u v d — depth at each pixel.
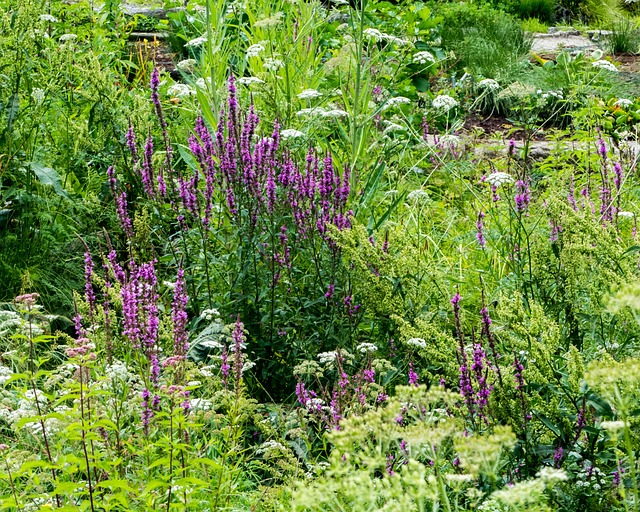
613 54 14.22
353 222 4.76
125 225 5.18
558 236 4.18
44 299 5.22
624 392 2.77
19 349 3.80
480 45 12.12
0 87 5.89
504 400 3.24
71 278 5.51
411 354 3.91
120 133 6.20
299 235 4.97
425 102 9.44
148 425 3.31
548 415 3.21
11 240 5.39
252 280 4.92
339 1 8.38
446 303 4.36
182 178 5.41
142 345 3.85
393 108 8.25
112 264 4.42
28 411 3.30
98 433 3.26
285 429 4.01
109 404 3.49
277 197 4.98
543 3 17.55
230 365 4.01
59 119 6.41
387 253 4.58
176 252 5.27
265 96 6.66
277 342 4.77
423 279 4.74
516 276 4.60
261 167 4.98
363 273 4.33
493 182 5.23
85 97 6.43
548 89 10.34
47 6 7.87
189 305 5.03
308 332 4.93
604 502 2.98
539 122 10.15
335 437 2.33
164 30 11.38
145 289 4.25
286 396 4.75
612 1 18.42
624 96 10.44
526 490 2.17
